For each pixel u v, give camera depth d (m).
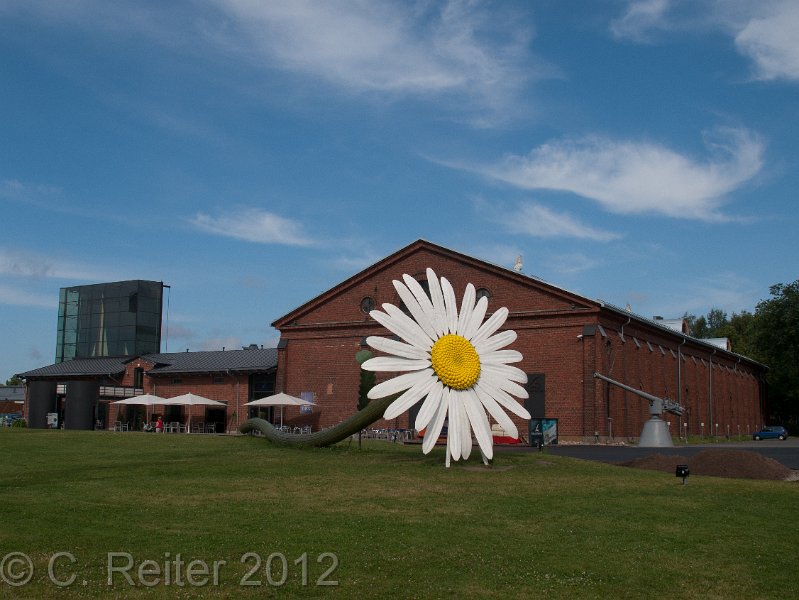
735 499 15.06
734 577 9.32
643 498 14.95
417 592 8.41
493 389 20.02
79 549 9.63
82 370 67.56
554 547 10.54
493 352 20.38
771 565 9.87
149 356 68.38
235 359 63.53
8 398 102.81
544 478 18.14
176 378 63.66
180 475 17.12
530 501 14.33
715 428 69.31
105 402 63.53
